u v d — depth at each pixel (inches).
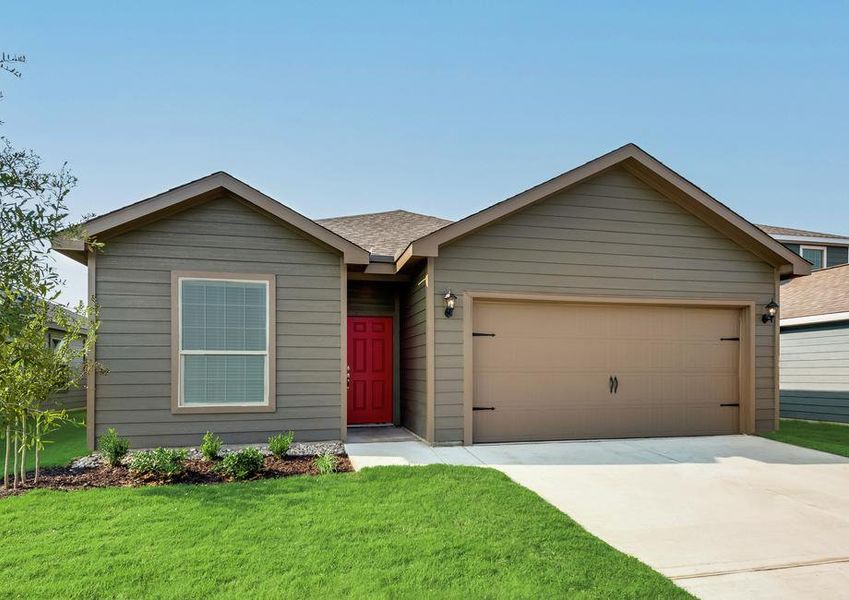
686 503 209.9
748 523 188.5
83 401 585.9
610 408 346.9
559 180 329.4
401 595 127.6
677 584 141.6
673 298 355.3
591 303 346.9
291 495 202.8
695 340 364.2
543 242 337.4
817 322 476.1
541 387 337.4
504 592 130.2
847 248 760.3
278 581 133.1
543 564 146.7
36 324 211.8
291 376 315.3
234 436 305.7
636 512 198.7
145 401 295.6
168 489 210.4
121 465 256.1
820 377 479.5
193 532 163.6
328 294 323.0
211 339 306.0
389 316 418.3
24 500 195.3
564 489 226.7
